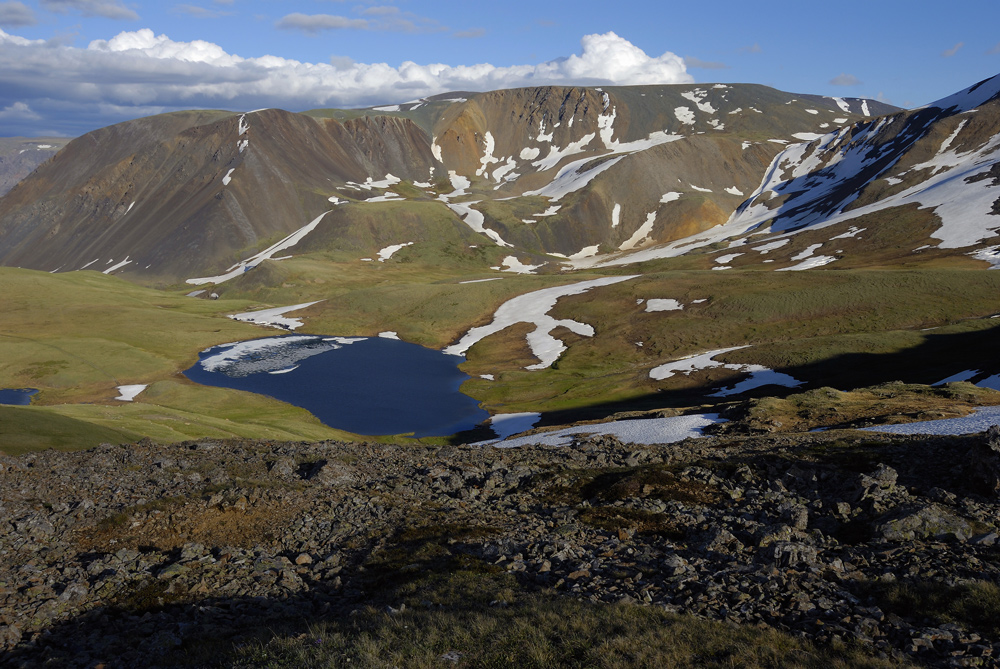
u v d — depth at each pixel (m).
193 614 18.45
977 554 19.45
